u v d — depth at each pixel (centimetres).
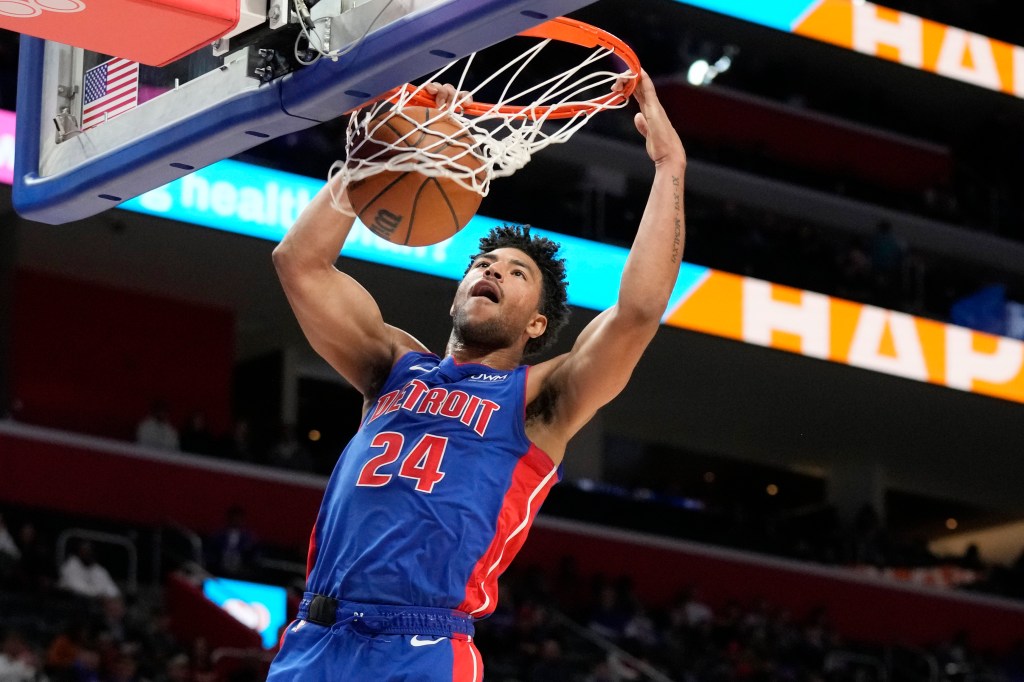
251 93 433
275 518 1803
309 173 1708
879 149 2458
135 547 1653
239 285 2034
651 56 2258
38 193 503
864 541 2253
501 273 432
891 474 2761
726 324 1889
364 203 423
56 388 1916
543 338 447
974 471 2722
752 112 2344
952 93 2455
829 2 2077
